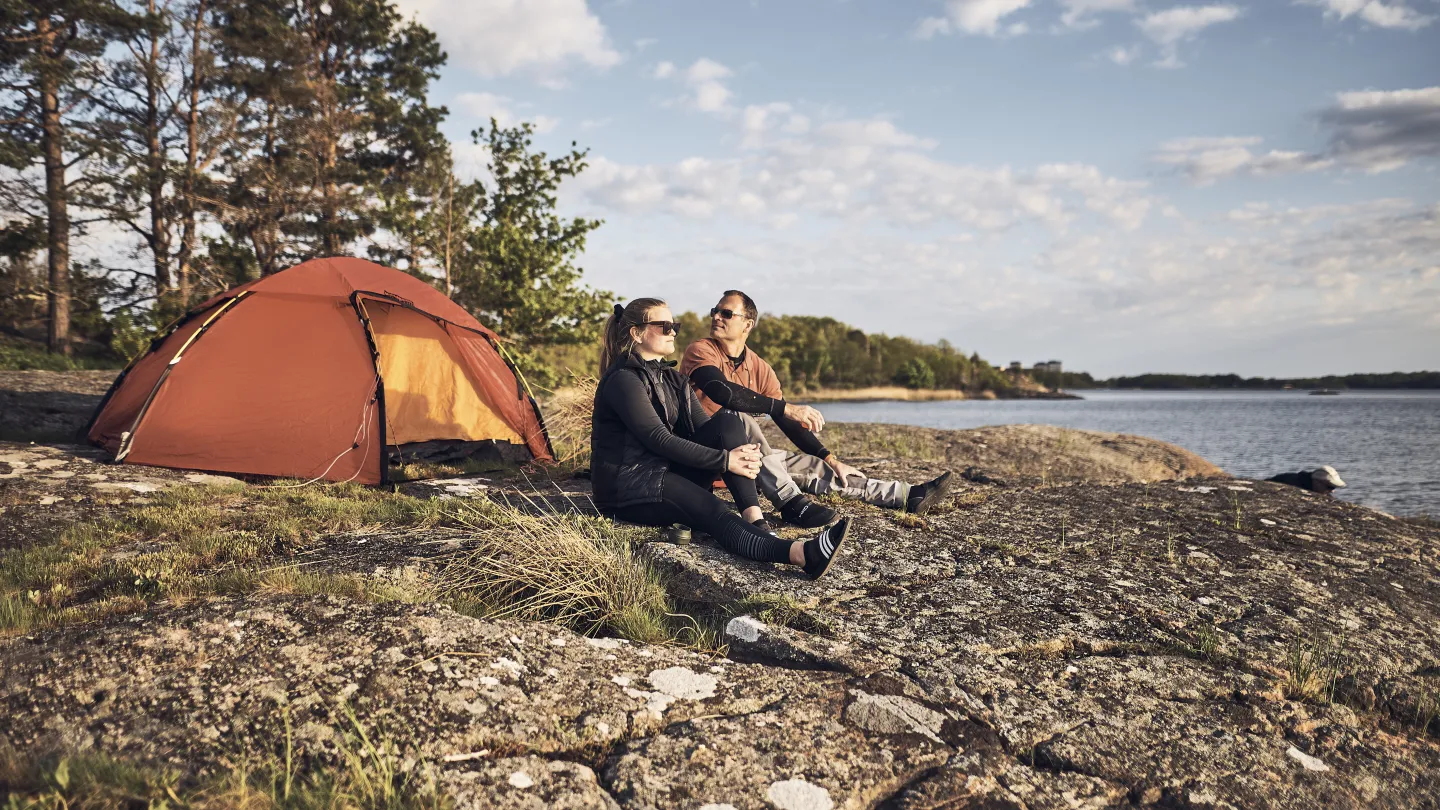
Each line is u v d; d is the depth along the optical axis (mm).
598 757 1998
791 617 2998
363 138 27359
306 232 24031
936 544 4078
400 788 1762
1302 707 2584
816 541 3307
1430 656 3072
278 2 24078
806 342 137375
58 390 9828
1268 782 2117
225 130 22562
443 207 22359
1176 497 5531
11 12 18594
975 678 2553
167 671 2170
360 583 3010
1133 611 3250
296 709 2018
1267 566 3979
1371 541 4602
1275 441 28359
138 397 6734
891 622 3018
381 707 2059
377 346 6367
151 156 20984
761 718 2203
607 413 4000
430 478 6359
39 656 2240
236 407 6125
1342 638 3113
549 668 2385
